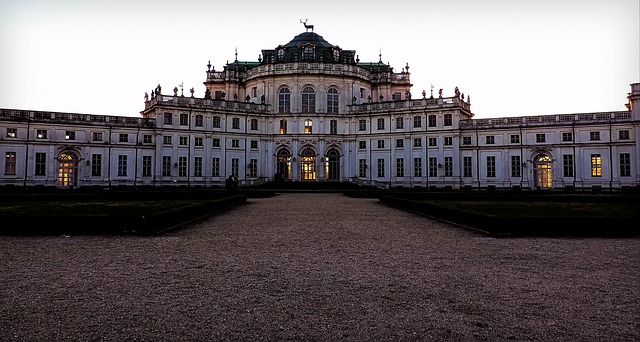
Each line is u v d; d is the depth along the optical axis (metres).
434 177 71.25
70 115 64.00
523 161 66.62
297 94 76.81
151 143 69.00
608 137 61.75
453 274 11.21
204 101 72.38
